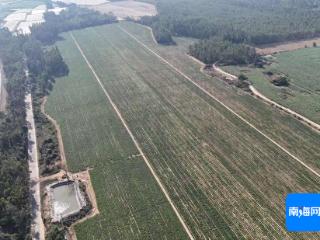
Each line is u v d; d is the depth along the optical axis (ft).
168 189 247.29
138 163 276.41
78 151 296.92
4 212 218.38
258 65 450.30
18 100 377.91
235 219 219.82
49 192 250.98
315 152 276.82
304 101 353.31
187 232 212.84
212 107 353.10
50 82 441.68
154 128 323.16
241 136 302.45
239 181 250.78
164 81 421.59
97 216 228.22
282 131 306.35
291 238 204.95
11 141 294.25
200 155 280.92
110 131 323.37
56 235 203.72
